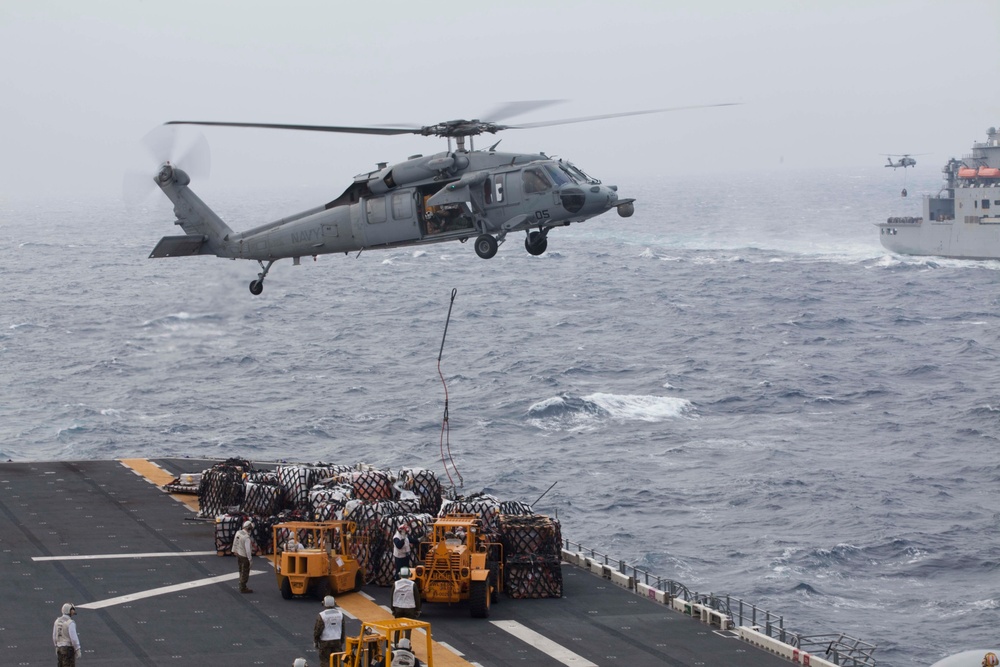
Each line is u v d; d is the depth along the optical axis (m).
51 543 36.22
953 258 185.12
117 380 107.44
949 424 84.31
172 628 28.95
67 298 171.25
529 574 32.53
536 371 107.94
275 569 32.50
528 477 71.88
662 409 90.94
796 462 74.44
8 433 86.56
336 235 38.94
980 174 180.50
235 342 129.88
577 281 183.62
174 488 42.91
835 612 50.06
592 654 28.12
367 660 24.11
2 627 28.69
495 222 36.53
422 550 31.31
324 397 98.38
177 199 42.41
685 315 144.75
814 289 165.38
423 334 133.88
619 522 62.75
